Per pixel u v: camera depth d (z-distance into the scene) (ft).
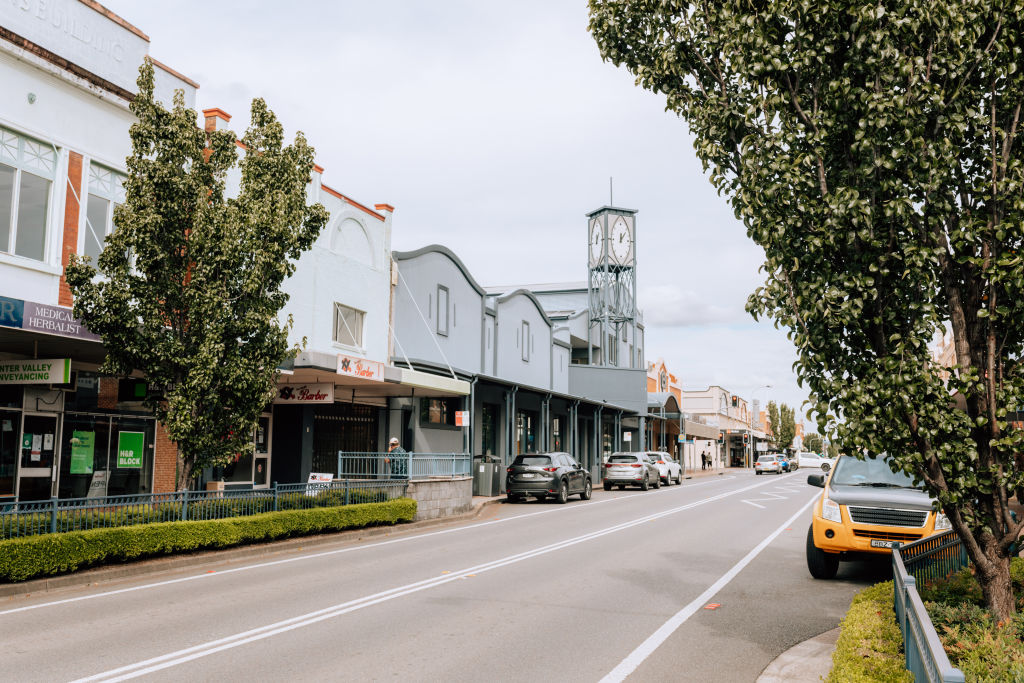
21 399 46.55
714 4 21.89
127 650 22.31
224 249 42.37
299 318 66.08
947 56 18.98
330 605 29.04
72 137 46.96
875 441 19.26
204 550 41.34
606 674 20.68
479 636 24.56
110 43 50.01
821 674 20.89
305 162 49.24
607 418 157.38
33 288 43.98
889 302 19.83
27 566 31.24
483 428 103.09
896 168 19.22
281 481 66.28
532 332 122.11
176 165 43.29
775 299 20.29
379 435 79.82
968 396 20.27
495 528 57.93
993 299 19.57
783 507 80.53
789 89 20.79
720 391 301.84
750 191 20.67
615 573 37.17
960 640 17.70
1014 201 19.16
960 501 20.08
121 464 52.75
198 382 41.47
